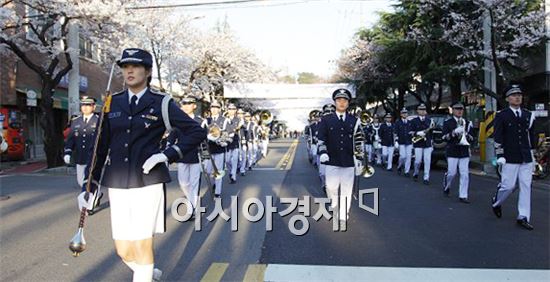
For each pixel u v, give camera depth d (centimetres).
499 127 721
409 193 1052
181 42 2672
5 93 1933
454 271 507
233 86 3247
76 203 923
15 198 988
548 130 1764
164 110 378
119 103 381
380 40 2388
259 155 2152
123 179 366
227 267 528
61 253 577
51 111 1683
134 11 1831
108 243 621
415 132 1268
